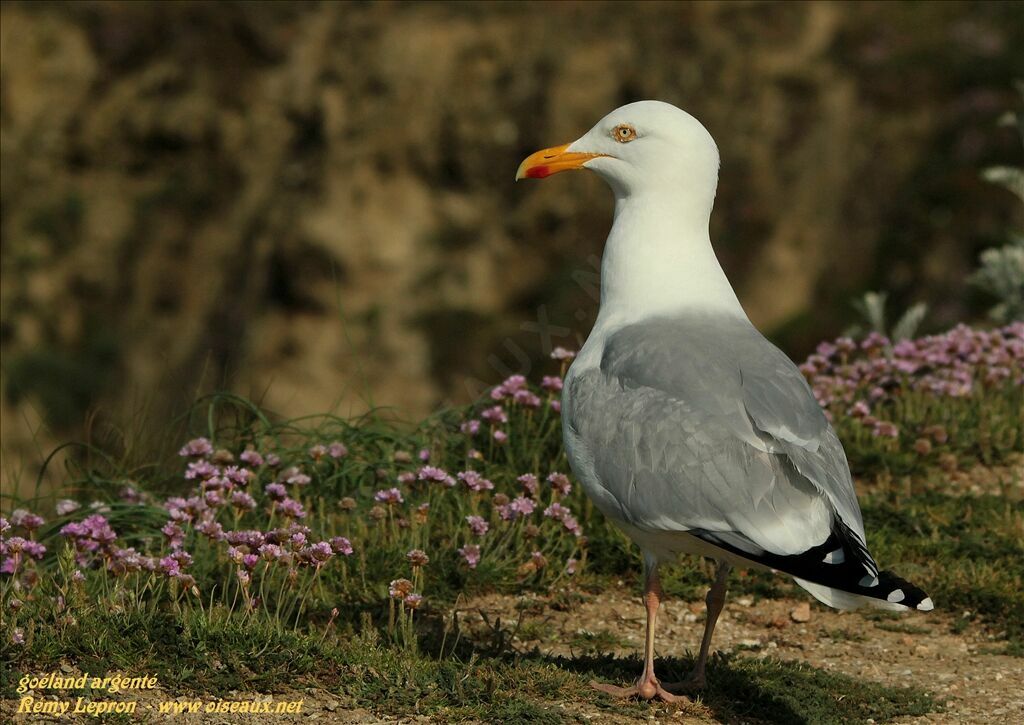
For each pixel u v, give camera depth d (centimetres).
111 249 2300
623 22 2359
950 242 2195
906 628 909
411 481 958
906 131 2320
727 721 731
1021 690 805
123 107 2384
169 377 1359
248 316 2281
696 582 962
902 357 1234
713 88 2344
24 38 2400
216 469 906
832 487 674
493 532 948
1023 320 1412
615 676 787
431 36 2347
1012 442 1164
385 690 719
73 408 2120
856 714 755
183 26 2427
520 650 838
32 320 2228
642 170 827
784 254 2289
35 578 848
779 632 904
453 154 2317
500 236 2291
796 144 2336
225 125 2372
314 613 856
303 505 985
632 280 817
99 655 723
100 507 959
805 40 2395
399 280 2275
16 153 2339
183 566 806
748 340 760
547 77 2311
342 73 2361
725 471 688
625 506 721
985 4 2425
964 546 998
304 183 2336
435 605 900
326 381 2211
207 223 2342
